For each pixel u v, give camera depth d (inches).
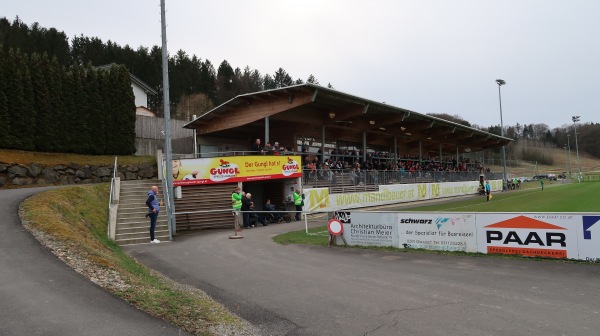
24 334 196.2
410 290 319.3
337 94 1081.4
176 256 494.0
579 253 409.4
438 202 1424.7
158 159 1041.5
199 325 233.6
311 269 406.0
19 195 619.5
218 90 3703.3
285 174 986.7
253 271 399.5
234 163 928.3
